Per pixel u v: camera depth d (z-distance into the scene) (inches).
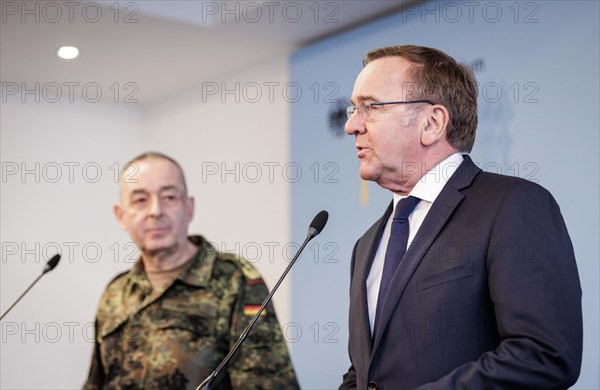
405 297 99.6
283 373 145.7
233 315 149.7
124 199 159.5
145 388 147.9
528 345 87.4
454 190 103.7
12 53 235.8
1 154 270.2
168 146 292.4
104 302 160.2
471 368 88.8
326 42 223.5
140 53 239.1
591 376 154.7
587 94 160.2
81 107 289.7
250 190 257.0
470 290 96.0
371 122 109.1
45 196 278.2
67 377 274.4
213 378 101.6
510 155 173.6
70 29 217.0
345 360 210.1
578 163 160.7
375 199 205.9
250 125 257.0
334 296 215.3
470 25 185.2
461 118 108.9
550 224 95.5
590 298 156.1
